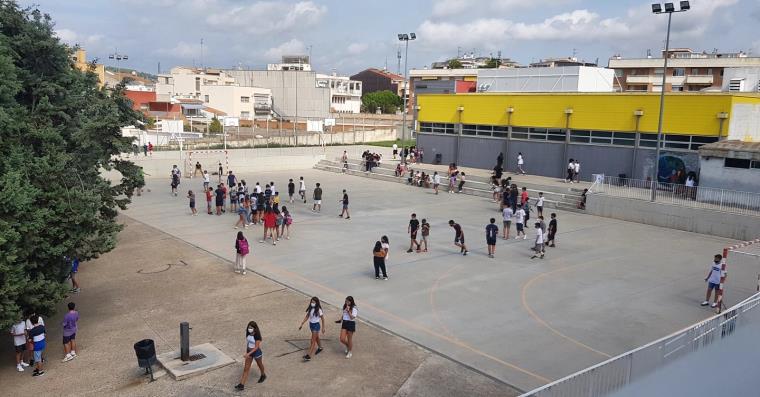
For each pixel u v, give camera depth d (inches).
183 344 529.0
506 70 2089.1
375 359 538.0
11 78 605.0
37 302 520.1
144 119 821.2
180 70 5093.5
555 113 1647.4
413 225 922.7
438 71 4606.3
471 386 485.7
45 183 559.5
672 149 1418.6
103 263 866.8
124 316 653.3
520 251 944.9
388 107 5196.9
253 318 642.8
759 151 1071.6
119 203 764.6
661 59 3513.8
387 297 708.7
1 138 550.9
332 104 4955.7
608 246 987.9
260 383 492.7
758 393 503.2
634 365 371.2
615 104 1517.0
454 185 1578.5
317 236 1040.8
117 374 515.2
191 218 1202.6
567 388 327.0
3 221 488.4
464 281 775.1
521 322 628.4
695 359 425.7
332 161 2108.8
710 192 1110.4
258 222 1162.6
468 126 1888.5
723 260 691.4
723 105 1320.1
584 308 674.2
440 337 586.2
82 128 671.8
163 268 840.3
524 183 1525.6
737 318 471.2
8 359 554.6
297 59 5905.5
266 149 2273.6
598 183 1294.3
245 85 4416.8
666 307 681.0
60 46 719.1
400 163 1919.3
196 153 2070.6
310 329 561.0
